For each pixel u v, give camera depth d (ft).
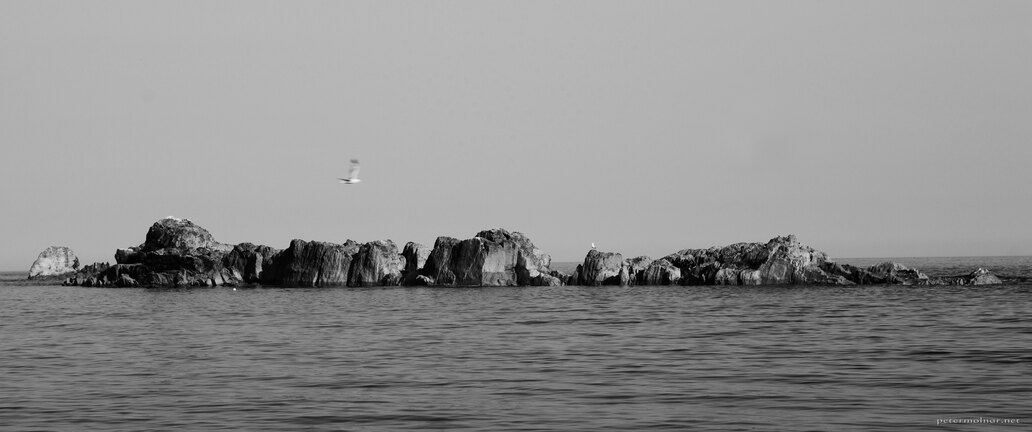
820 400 251.39
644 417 232.94
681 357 334.85
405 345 382.42
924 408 239.50
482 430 220.64
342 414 238.68
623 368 309.22
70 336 432.25
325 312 569.23
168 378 295.28
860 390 264.31
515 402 252.21
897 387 267.80
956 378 280.10
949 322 446.60
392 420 231.71
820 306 565.94
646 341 387.34
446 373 301.84
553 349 362.53
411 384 281.54
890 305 563.89
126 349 375.86
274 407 247.70
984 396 252.83
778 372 297.33
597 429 220.64
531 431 219.20
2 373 307.58
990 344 355.36
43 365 327.06
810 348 355.56
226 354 356.18
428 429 222.07
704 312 534.78
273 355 352.08
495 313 550.36
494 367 314.35
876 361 317.01
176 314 566.77
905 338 381.81
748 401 251.19
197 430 222.28
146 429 223.71
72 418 235.40
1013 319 454.40
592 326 457.68
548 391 267.80
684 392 264.52
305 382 286.46
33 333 449.06
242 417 236.02
